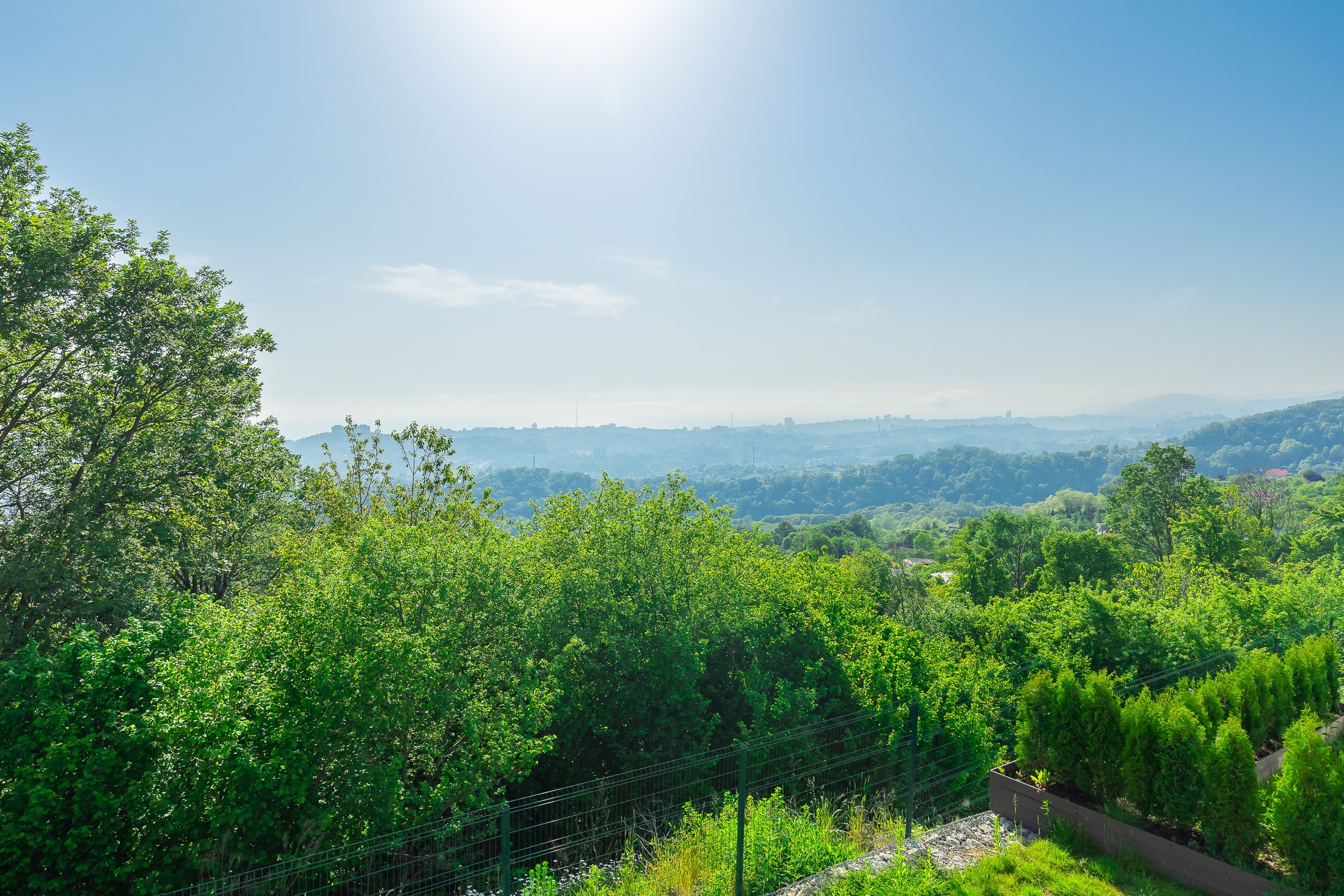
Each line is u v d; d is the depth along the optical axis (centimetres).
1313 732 755
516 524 1789
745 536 1941
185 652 883
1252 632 1916
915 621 2898
